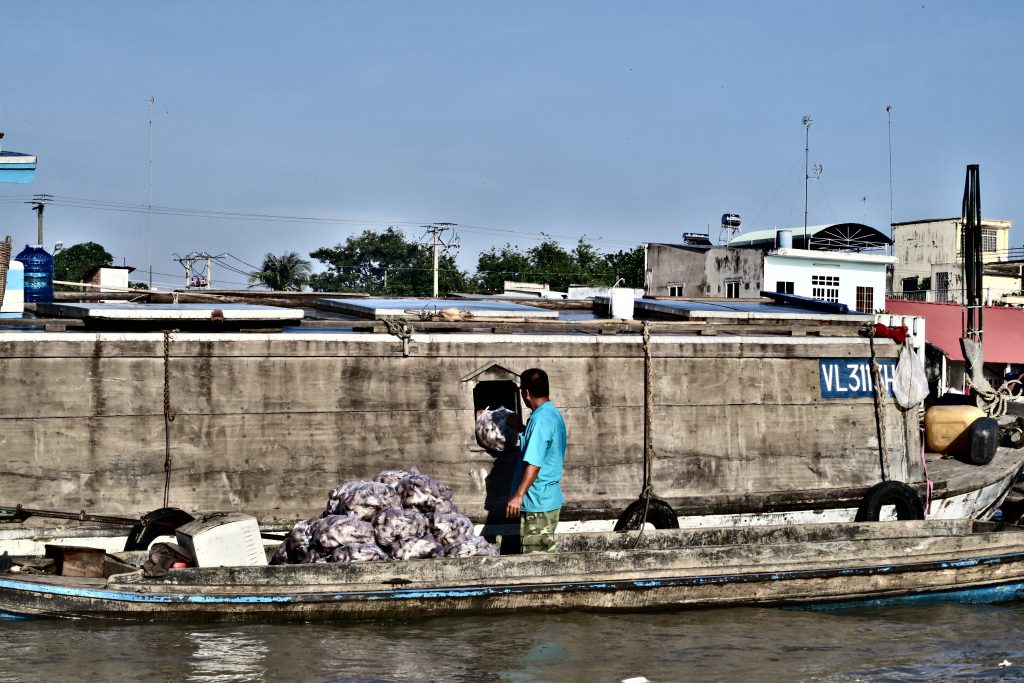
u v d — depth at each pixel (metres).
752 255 37.03
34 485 9.30
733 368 11.59
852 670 8.20
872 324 12.40
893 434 12.27
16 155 12.42
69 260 57.00
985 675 8.17
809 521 11.80
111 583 8.52
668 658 8.31
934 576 10.30
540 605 9.27
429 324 10.88
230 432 9.87
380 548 9.24
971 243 16.41
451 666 7.89
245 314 10.08
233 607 8.61
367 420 10.28
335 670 7.68
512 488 10.26
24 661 7.62
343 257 71.88
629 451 11.12
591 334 11.41
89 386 9.49
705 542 10.79
